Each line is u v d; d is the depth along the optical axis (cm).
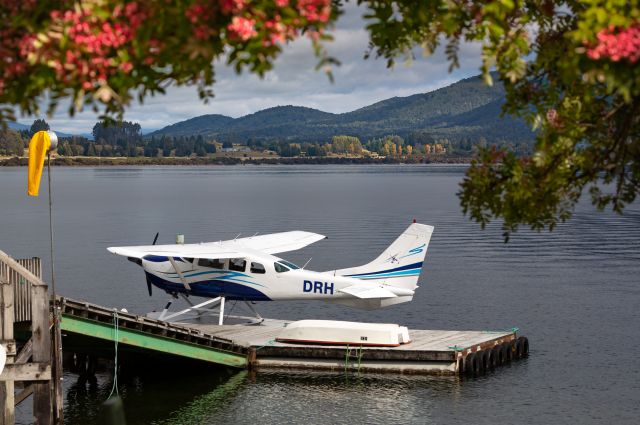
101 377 3166
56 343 2398
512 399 2750
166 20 560
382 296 3123
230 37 559
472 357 3034
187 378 3094
